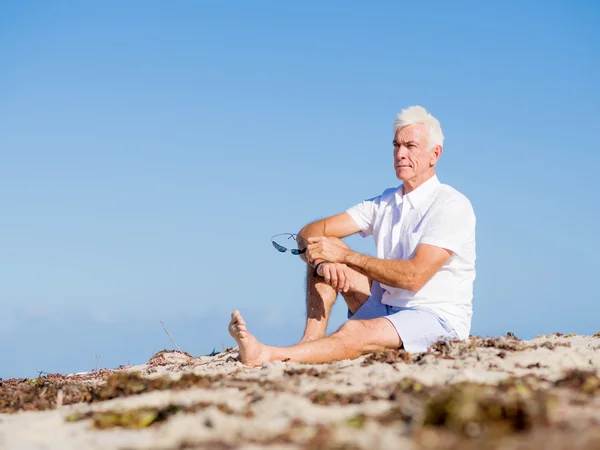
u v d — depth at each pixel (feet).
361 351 18.69
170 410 12.28
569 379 13.43
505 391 12.46
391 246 20.76
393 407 11.55
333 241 21.18
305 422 11.10
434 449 9.16
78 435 11.67
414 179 20.35
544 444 9.10
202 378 15.46
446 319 19.49
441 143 20.43
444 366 15.88
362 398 12.72
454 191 20.15
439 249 19.15
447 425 9.95
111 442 10.91
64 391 16.05
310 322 20.77
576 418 10.53
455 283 19.76
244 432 10.68
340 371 15.87
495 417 10.02
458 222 19.45
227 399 13.23
